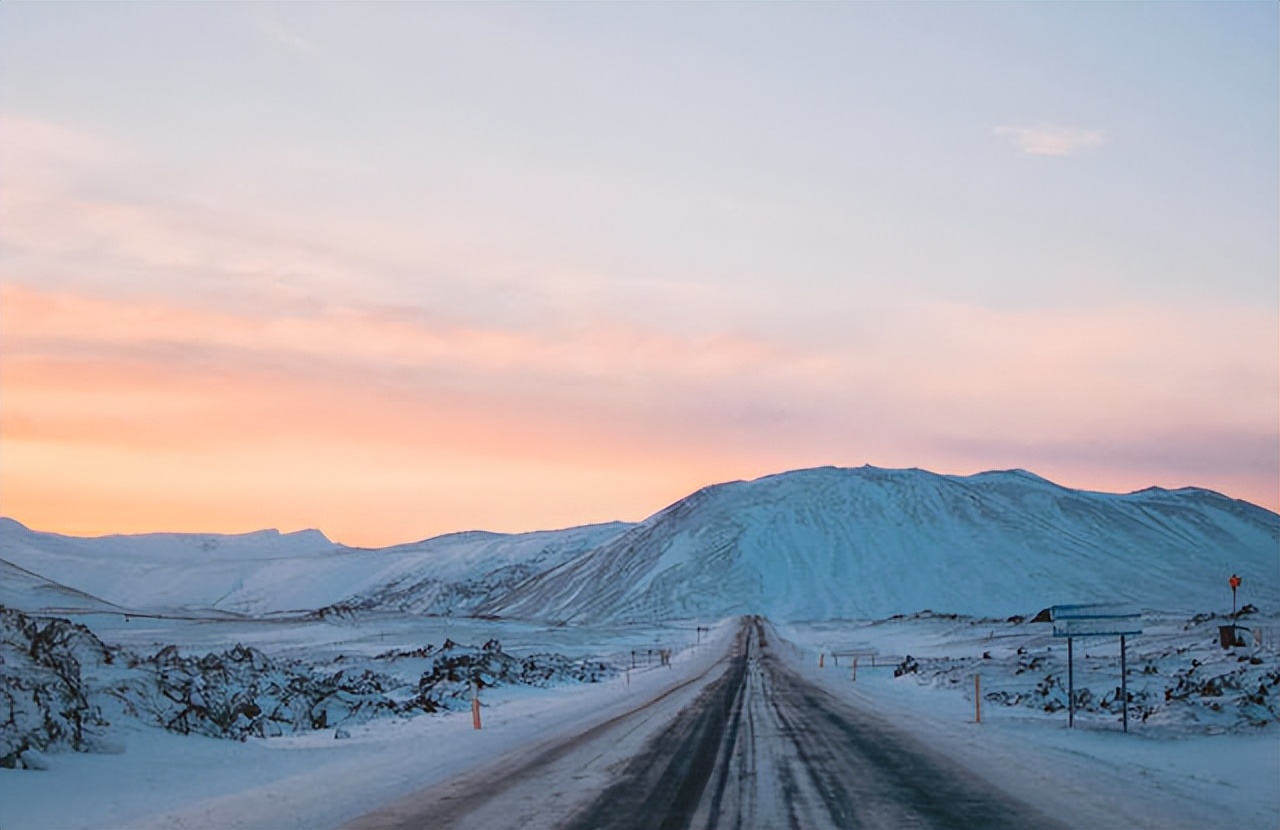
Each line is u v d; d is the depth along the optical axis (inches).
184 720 977.5
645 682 2071.9
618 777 723.4
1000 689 1626.5
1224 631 1959.9
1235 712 1096.8
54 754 776.9
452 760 860.0
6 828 580.4
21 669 843.4
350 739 1050.1
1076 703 1339.8
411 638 4136.3
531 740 1003.9
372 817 595.8
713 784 680.4
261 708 1203.2
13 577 5167.3
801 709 1300.4
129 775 746.8
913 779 699.4
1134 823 550.9
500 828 550.3
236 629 4451.3
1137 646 2319.1
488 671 1980.8
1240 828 541.3
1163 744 914.1
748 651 3329.2
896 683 1968.5
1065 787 667.4
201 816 611.2
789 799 620.4
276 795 683.4
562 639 4554.6
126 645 2652.6
